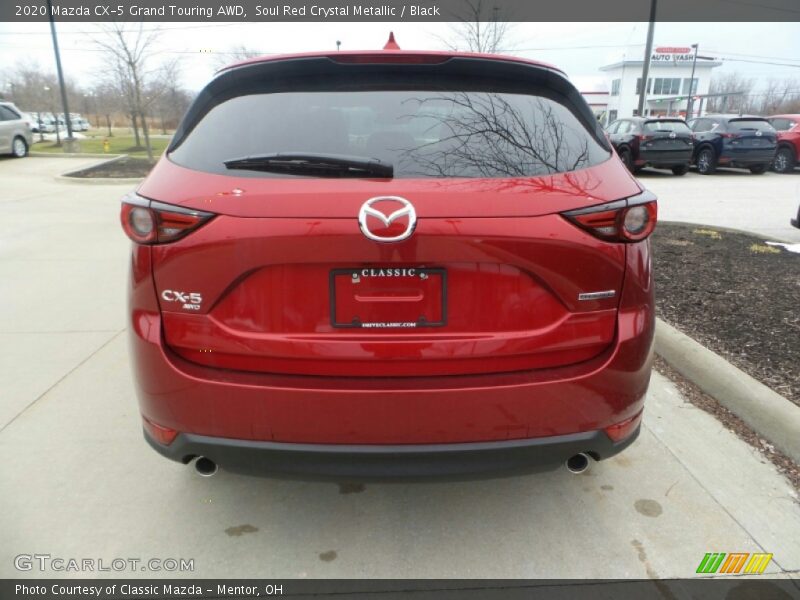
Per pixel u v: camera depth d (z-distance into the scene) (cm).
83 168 1513
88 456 267
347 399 174
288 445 180
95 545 215
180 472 257
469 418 177
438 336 177
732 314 410
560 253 173
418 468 181
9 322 429
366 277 172
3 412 303
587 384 182
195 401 180
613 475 256
